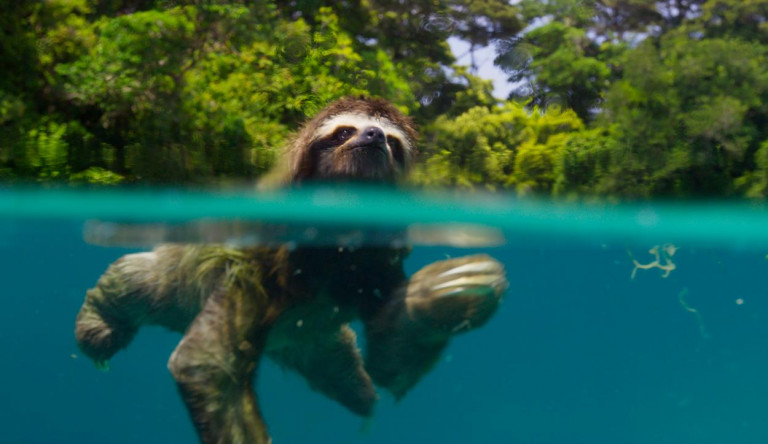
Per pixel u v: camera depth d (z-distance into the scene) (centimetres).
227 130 1544
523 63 2384
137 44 1530
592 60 2248
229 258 721
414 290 670
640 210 1323
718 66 1745
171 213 938
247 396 713
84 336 944
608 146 1741
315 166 754
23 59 1560
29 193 1125
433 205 949
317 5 2073
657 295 2025
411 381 725
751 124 1731
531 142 1844
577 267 1636
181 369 684
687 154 1683
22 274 1627
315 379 922
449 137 1858
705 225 1340
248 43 1650
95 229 1166
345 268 758
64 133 1509
